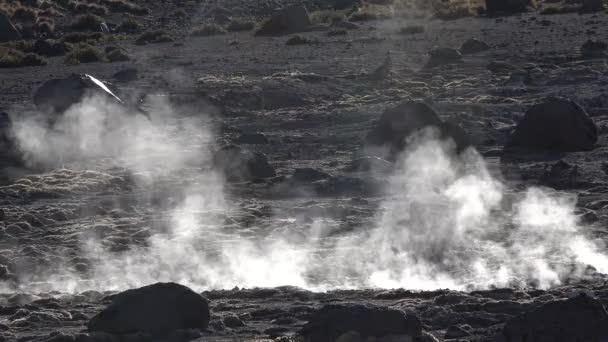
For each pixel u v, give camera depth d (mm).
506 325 32906
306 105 130875
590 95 118625
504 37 186375
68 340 33656
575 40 173500
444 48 159750
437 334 34031
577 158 86938
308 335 32656
